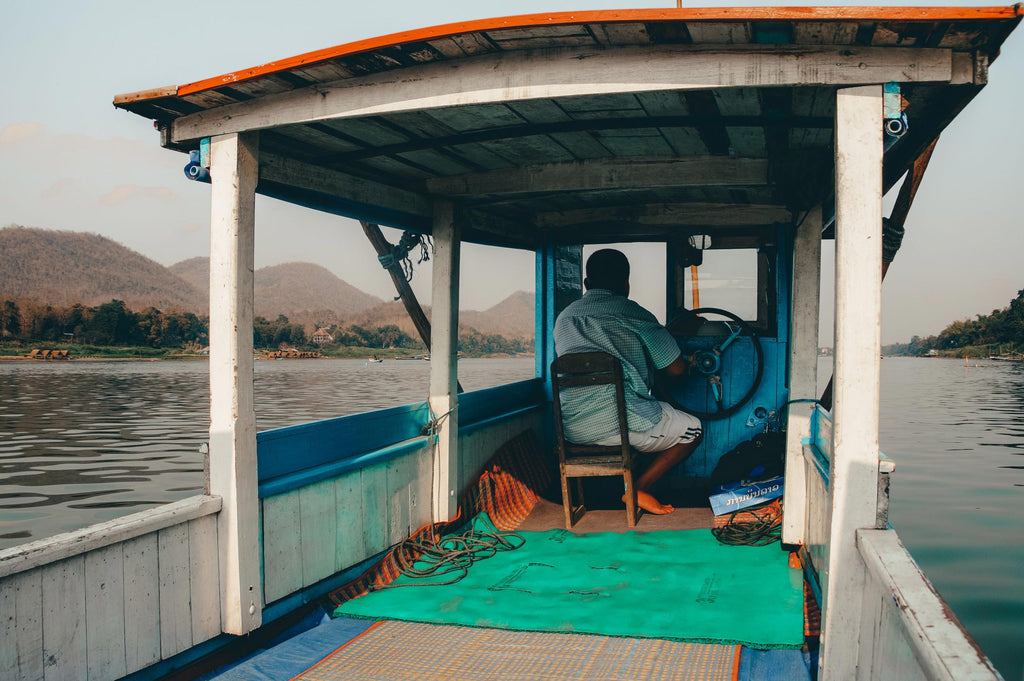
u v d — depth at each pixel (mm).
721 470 4848
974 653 1418
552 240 5988
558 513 5082
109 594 2506
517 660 2939
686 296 5562
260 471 3160
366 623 3385
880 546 2188
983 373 89250
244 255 3074
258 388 59750
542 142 3721
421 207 4504
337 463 3623
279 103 2965
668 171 4074
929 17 2129
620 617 3250
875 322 2379
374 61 2705
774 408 5273
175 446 30000
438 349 4539
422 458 4402
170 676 2752
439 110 3064
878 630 2057
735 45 2449
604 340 4727
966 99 2494
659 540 4387
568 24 2363
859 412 2393
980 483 16438
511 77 2645
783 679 2689
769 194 4871
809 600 3365
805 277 4152
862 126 2379
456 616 3355
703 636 3023
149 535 2674
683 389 5453
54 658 2299
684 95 2873
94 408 47719
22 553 2197
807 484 3922
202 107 3088
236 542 2982
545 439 6109
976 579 9219
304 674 2887
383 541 3986
